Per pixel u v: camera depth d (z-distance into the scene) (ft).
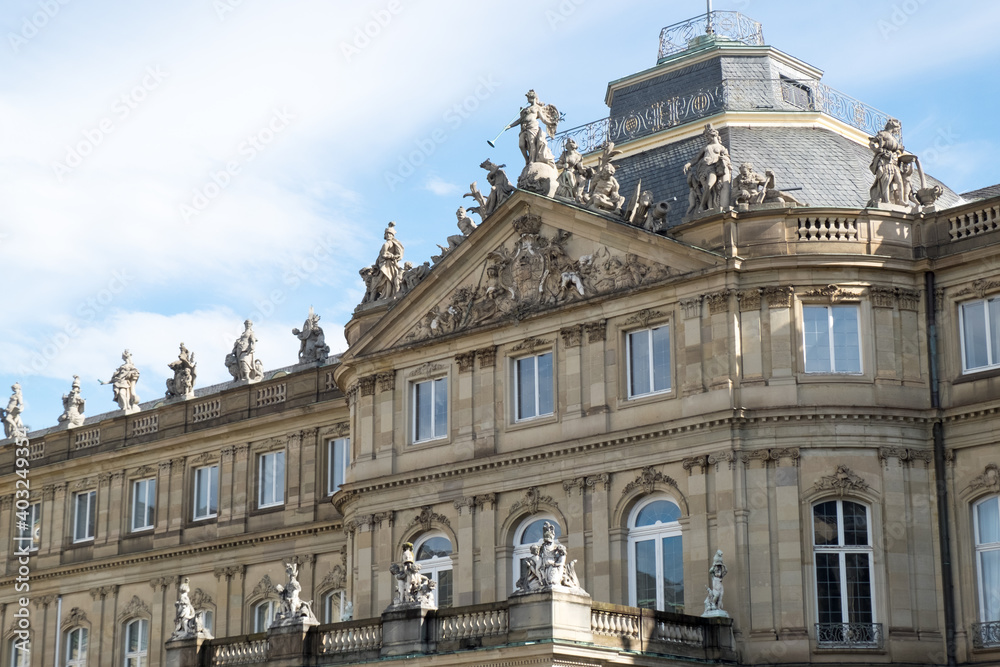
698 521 169.48
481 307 192.75
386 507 195.62
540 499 182.50
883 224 175.42
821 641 165.37
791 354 171.01
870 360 171.83
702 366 172.65
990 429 168.04
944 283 174.40
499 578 184.03
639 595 174.60
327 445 229.45
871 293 173.58
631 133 209.26
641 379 178.91
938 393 172.55
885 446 169.68
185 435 242.37
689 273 174.70
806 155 194.70
